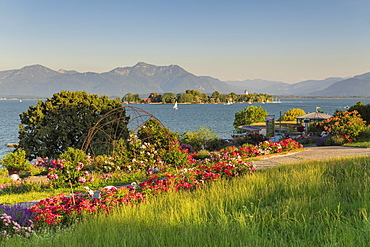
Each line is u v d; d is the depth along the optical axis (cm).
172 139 1859
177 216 713
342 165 1191
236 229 606
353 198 758
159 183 1080
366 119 3341
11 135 6216
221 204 770
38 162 2341
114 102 2678
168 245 553
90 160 1875
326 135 2755
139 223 709
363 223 564
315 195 827
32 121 2444
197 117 11969
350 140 2511
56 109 2488
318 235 534
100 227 696
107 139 2489
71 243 606
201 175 1217
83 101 2559
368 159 1282
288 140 2344
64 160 1483
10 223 789
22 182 1616
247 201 825
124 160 1739
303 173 1099
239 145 3006
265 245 520
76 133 2480
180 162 1808
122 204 922
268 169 1361
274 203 800
